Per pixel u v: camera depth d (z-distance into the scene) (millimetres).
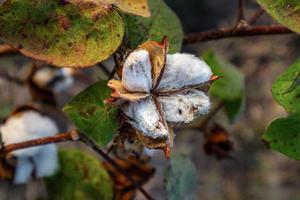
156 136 488
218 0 1580
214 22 1568
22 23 515
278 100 525
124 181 746
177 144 1522
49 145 743
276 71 1562
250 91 1565
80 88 1164
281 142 528
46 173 747
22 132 746
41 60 513
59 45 515
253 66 1564
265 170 1564
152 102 491
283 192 1555
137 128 493
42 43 515
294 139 526
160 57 487
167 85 493
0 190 825
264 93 1565
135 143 548
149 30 590
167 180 737
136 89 488
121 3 515
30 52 514
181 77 492
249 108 1566
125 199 751
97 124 521
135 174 738
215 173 1548
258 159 1565
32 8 513
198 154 1529
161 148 492
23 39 515
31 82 852
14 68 1087
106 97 521
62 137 646
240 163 1558
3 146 656
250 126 1558
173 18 598
